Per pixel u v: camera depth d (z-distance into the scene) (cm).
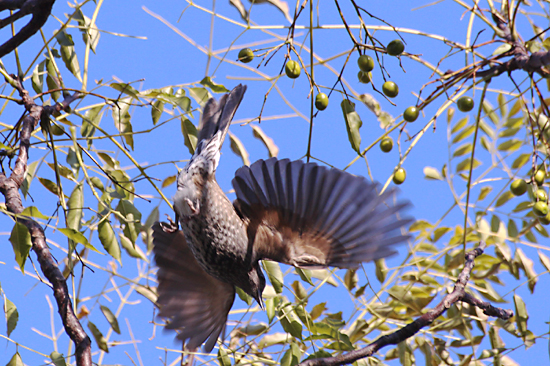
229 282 811
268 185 725
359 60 734
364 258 703
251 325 898
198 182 749
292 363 732
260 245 763
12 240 586
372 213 683
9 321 689
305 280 802
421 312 845
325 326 779
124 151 742
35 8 650
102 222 739
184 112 781
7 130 786
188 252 832
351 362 698
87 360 610
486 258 911
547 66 777
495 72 760
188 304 827
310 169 696
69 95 786
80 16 769
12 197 646
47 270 641
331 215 712
